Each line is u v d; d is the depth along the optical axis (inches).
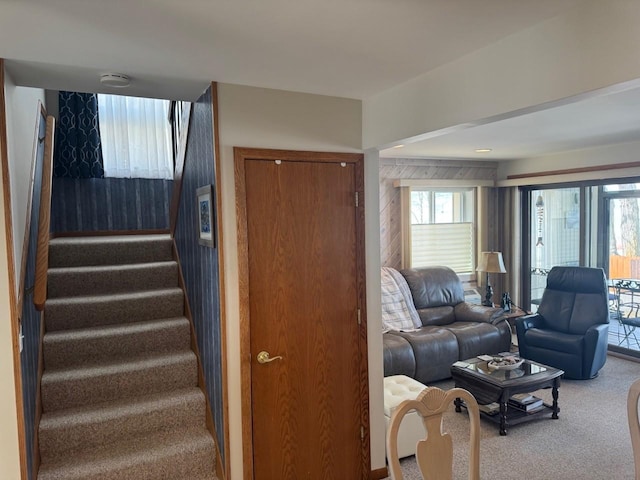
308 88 107.1
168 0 61.6
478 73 83.2
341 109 115.7
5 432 83.3
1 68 82.5
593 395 175.2
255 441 108.6
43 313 127.3
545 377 150.9
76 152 188.5
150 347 134.1
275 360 110.3
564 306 208.5
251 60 86.8
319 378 115.7
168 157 204.2
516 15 68.7
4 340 82.7
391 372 175.3
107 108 194.1
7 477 83.9
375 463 124.0
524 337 204.2
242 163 104.7
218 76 97.0
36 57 82.7
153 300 143.9
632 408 66.8
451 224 250.1
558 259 244.2
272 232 109.0
